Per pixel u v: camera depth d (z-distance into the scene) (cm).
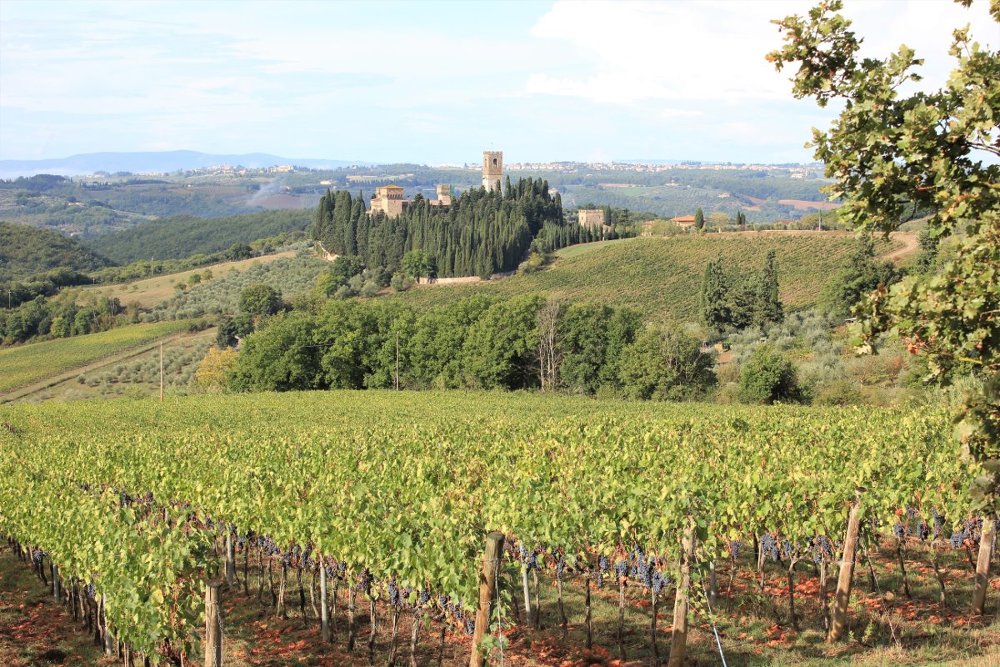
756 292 8075
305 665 1343
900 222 788
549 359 6888
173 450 2734
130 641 1265
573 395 6419
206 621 1088
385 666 1320
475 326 7288
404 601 1324
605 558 1410
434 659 1338
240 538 1781
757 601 1502
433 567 1234
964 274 698
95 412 5156
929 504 1522
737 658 1238
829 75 782
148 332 10975
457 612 1254
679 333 6041
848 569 1295
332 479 1891
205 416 4797
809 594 1539
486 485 1870
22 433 4184
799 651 1254
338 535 1394
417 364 7519
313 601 1581
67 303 12525
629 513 1357
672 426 2916
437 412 4803
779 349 6800
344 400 5762
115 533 1394
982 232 687
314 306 10738
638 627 1425
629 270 11481
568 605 1573
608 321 6875
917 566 1681
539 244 13838
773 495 1477
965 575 1608
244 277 14275
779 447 2192
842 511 1321
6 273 16525
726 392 5669
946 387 784
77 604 1711
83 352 10181
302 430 3653
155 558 1227
